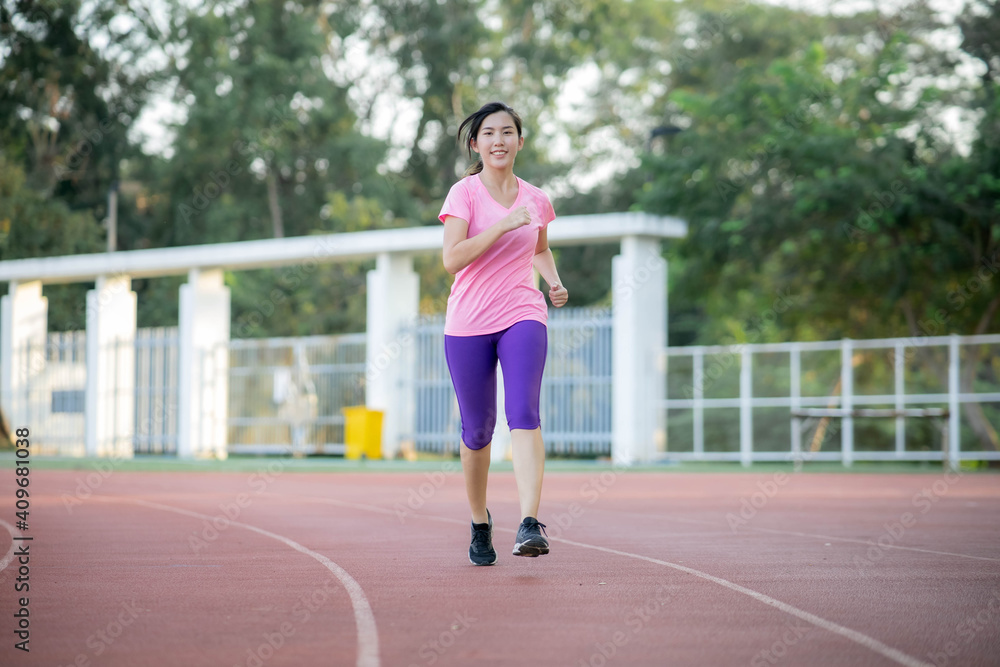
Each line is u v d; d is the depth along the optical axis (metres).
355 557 6.29
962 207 21.48
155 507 10.29
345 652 3.67
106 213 39.72
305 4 40.22
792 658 3.59
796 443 20.44
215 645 3.79
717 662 3.54
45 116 36.97
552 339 21.75
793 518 9.38
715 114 25.02
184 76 38.38
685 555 6.45
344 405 23.19
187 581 5.30
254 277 37.91
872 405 21.03
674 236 21.44
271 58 37.28
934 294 24.27
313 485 14.00
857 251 24.09
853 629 4.08
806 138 23.11
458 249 5.35
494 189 5.63
